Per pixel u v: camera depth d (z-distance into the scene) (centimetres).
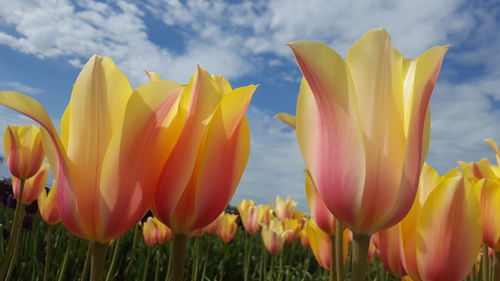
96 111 14
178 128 14
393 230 21
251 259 102
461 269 18
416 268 19
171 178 14
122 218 13
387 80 14
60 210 14
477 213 18
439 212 18
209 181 15
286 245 95
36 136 46
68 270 65
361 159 14
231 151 15
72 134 14
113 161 13
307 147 16
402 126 14
